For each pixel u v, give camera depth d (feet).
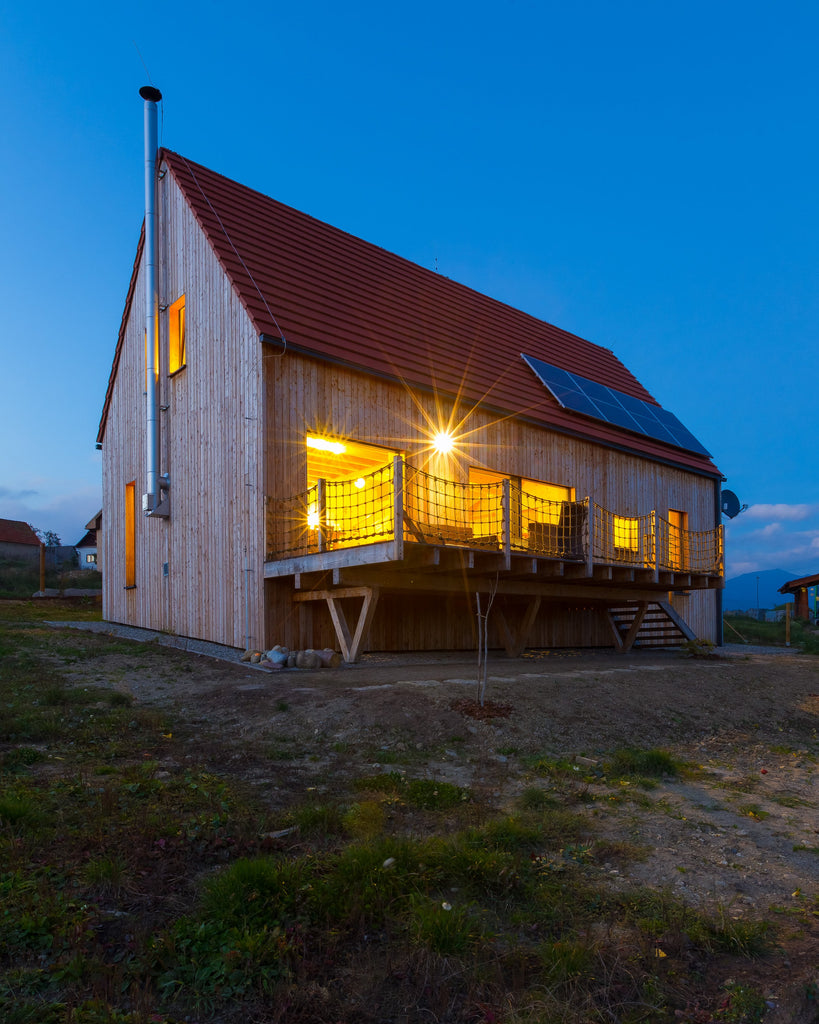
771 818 17.10
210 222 39.29
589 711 25.36
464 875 12.08
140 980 8.86
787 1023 8.89
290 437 34.32
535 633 48.55
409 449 39.58
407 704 23.25
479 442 42.93
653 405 64.08
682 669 36.47
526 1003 8.96
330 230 49.06
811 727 29.14
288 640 33.88
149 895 10.87
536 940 10.59
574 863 13.44
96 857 11.80
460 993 9.18
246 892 10.73
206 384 38.50
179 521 41.01
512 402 45.37
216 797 15.31
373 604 31.94
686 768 21.30
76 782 15.31
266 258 39.81
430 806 15.75
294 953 9.61
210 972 9.07
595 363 64.90
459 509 41.34
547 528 41.45
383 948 10.01
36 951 9.25
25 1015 8.01
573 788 18.06
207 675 28.50
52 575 101.81
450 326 49.57
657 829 15.65
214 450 37.45
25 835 12.30
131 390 47.91
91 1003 8.29
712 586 48.42
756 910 12.02
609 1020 8.77
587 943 10.27
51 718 20.31
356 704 23.13
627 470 53.47
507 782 18.17
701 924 11.19
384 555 27.78
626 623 53.42
